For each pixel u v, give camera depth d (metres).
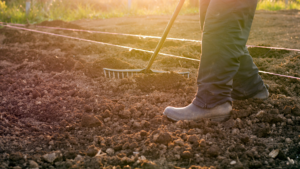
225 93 1.66
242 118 1.78
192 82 2.48
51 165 1.32
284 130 1.61
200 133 1.60
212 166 1.26
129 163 1.33
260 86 2.00
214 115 1.70
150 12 10.28
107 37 4.98
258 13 9.78
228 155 1.37
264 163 1.31
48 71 3.02
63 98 2.19
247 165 1.30
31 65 3.10
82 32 5.43
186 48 4.03
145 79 2.47
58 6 9.47
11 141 1.52
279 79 2.63
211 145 1.47
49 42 4.47
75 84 2.52
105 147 1.48
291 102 1.96
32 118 1.87
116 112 1.90
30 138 1.57
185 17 8.84
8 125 1.71
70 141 1.52
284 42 4.43
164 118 1.80
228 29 1.52
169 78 2.47
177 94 2.27
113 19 8.66
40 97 2.23
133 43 4.75
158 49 2.40
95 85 2.55
